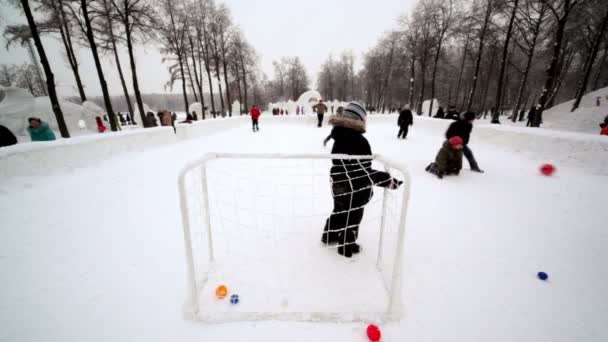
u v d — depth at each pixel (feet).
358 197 6.23
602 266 6.55
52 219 9.50
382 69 94.27
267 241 7.69
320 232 8.18
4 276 6.41
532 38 40.40
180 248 7.61
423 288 5.84
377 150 22.21
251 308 5.23
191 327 4.92
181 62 55.72
